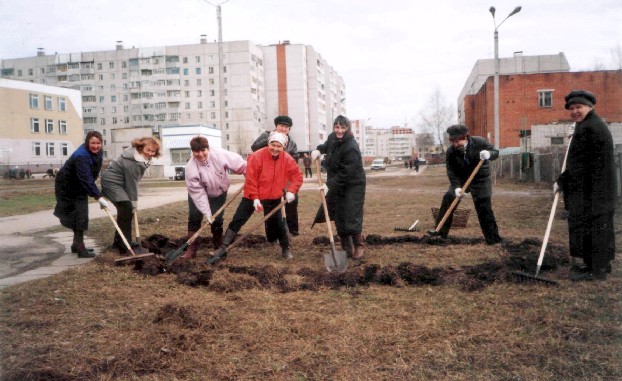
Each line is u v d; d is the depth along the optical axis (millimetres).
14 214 13211
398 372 3039
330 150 6418
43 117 56594
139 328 3836
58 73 90625
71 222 6844
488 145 6934
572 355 3199
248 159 6340
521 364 3098
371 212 12094
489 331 3623
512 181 24125
